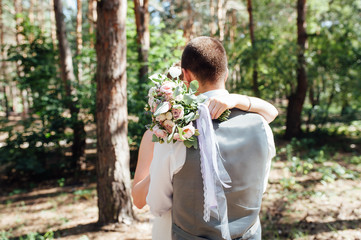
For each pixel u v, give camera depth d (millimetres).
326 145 8375
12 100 20234
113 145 3670
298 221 3842
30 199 5656
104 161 3707
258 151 965
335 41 9641
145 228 3781
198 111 980
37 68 7574
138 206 1163
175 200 979
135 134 6387
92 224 4051
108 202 3781
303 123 12367
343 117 10844
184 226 968
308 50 9562
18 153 6898
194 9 18109
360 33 9898
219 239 942
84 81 7539
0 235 3922
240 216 976
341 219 3832
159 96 1009
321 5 12125
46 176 7105
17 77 7477
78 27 12750
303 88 9367
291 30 14500
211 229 937
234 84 9773
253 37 9805
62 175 7180
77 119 6977
